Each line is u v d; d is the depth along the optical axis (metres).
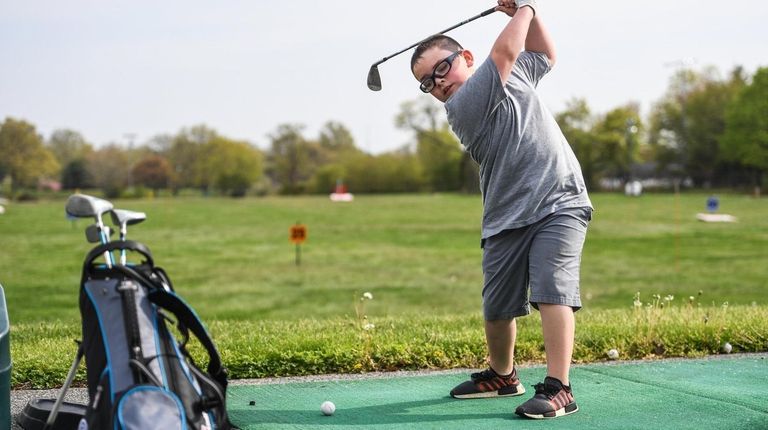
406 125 101.38
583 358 5.10
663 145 94.06
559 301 3.54
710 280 18.25
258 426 3.48
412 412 3.72
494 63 3.50
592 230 34.75
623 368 4.72
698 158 90.00
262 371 4.73
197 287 18.11
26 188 107.81
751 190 83.12
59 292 16.59
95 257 2.81
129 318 2.72
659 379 4.38
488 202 3.71
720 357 5.17
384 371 4.86
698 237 30.66
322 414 3.71
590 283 17.88
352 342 5.16
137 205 70.69
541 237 3.59
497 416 3.61
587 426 3.42
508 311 3.80
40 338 5.76
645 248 26.97
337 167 106.31
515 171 3.60
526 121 3.62
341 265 22.88
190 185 118.38
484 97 3.52
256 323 6.57
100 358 2.72
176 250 27.69
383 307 14.88
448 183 102.25
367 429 3.42
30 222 42.91
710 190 87.50
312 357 4.80
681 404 3.79
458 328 5.99
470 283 18.80
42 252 26.19
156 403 2.58
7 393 3.09
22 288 17.22
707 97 90.19
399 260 24.27
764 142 77.06
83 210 2.97
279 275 20.45
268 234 35.22
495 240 3.72
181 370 2.78
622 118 94.00
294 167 117.19
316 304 15.41
